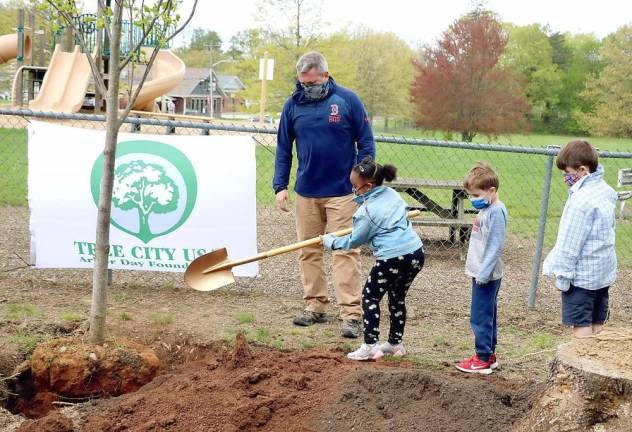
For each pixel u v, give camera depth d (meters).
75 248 6.83
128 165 6.79
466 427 3.89
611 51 41.72
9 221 9.97
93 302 5.05
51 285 7.06
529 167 19.02
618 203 14.17
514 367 5.32
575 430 3.44
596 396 3.38
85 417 4.36
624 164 20.88
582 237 4.55
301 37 35.03
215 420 4.09
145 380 5.00
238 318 6.18
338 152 5.91
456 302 7.23
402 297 5.29
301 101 5.91
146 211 6.79
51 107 19.02
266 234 10.05
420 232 11.02
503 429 3.87
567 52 52.62
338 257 5.92
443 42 35.53
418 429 3.88
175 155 6.82
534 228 11.58
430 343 5.87
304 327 6.12
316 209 6.08
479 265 4.95
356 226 5.19
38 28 24.84
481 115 35.19
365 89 41.00
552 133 50.78
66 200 6.80
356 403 4.12
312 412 4.12
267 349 5.50
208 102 56.62
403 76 43.38
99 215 4.93
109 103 4.70
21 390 5.00
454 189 9.44
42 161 6.80
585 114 43.59
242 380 4.50
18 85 21.09
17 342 5.37
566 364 3.50
